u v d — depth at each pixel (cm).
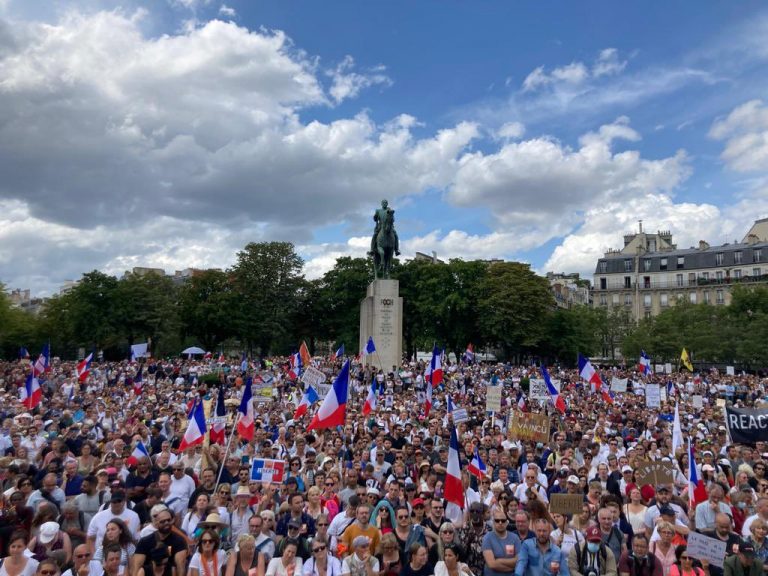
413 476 1416
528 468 1277
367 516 970
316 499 1094
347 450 1627
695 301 11938
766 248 11300
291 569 883
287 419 2261
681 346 8825
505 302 8056
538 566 868
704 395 3916
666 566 929
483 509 1001
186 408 2311
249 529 941
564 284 15500
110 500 977
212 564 870
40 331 9319
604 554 929
